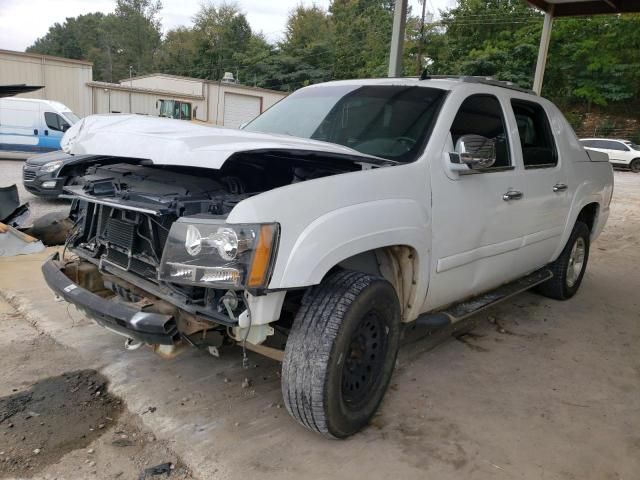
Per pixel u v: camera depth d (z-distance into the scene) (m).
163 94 33.00
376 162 3.08
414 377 3.77
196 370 3.69
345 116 3.88
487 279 4.03
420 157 3.31
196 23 76.69
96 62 91.38
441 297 3.58
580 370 4.03
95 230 3.39
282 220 2.50
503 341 4.50
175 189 2.90
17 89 5.47
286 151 2.70
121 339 4.07
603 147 27.14
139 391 3.39
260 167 3.21
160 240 2.87
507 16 42.12
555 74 40.59
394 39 7.73
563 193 4.83
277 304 2.59
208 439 2.94
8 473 2.62
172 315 2.65
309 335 2.70
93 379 3.52
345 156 2.94
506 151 4.09
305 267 2.54
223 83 37.66
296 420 2.88
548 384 3.78
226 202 2.79
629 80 39.12
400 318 3.17
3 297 4.82
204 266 2.44
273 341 3.05
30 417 3.08
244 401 3.33
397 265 3.29
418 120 3.55
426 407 3.38
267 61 64.38
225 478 2.64
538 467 2.85
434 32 45.62
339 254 2.68
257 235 2.41
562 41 40.09
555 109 4.98
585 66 39.88
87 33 106.31
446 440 3.04
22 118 17.67
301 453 2.86
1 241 5.93
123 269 3.07
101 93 30.48
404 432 3.10
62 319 4.37
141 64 88.62
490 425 3.22
